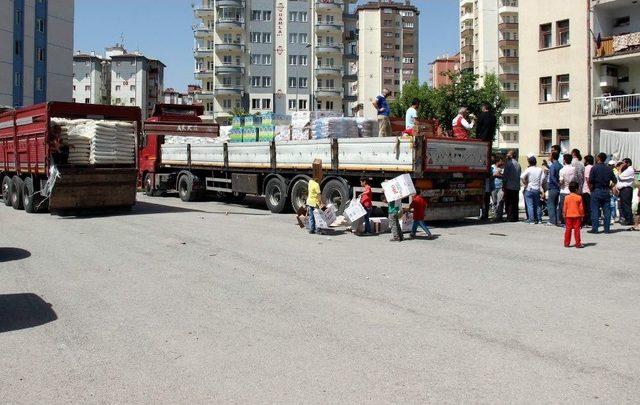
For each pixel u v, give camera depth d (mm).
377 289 7676
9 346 5520
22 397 4344
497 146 79188
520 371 4723
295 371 4785
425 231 12266
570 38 32688
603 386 4406
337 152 15141
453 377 4613
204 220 15594
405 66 119500
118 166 17266
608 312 6504
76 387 4523
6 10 56156
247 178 18828
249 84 88375
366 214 12875
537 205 15281
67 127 16375
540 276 8453
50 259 9977
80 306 6945
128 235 12695
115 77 114438
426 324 6078
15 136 18266
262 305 6902
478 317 6324
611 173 13203
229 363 4992
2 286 8008
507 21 78938
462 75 53094
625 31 31812
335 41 90250
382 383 4512
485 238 12414
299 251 10688
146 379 4660
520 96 35312
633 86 31609
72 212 17422
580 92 32281
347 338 5629
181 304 6984
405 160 13453
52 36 61500
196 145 21547
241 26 87125
